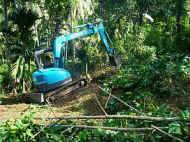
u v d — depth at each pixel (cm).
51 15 2308
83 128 759
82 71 1875
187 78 1160
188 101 1019
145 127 729
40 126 782
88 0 2441
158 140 692
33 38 2136
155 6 2903
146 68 1203
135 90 1127
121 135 716
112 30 2370
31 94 1286
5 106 1245
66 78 1297
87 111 1071
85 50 2255
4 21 2109
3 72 1992
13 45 2081
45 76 1281
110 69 1497
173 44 1714
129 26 2281
